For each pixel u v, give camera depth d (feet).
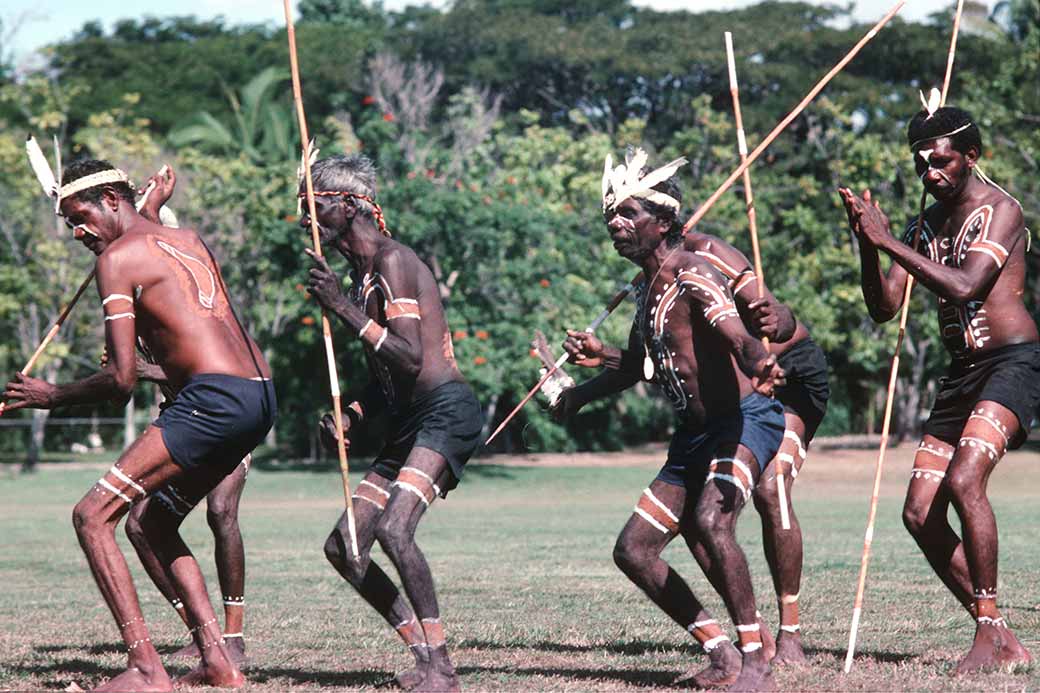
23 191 162.50
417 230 136.87
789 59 231.30
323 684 28.66
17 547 73.77
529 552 64.23
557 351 139.85
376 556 62.80
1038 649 31.94
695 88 239.91
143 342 30.07
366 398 29.66
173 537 29.09
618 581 50.37
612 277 156.76
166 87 288.10
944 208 31.04
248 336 28.35
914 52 220.23
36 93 178.60
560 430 177.06
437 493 27.84
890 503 109.40
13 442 214.28
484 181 149.28
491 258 140.97
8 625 40.24
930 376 187.73
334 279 27.32
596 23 251.80
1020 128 160.56
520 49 239.09
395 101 196.75
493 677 28.89
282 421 180.75
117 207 28.07
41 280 165.89
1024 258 30.53
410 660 32.30
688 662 31.63
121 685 26.48
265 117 209.05
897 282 31.45
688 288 27.12
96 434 214.07
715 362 27.53
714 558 26.71
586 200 162.81
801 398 32.71
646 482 149.38
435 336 28.25
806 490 134.31
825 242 162.81
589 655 32.76
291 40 28.02
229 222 163.32
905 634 35.29
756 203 167.02
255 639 36.22
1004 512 93.56
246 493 136.98
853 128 210.38
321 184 28.55
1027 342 30.25
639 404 199.93
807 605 41.47
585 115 245.45
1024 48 157.99
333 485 142.72
